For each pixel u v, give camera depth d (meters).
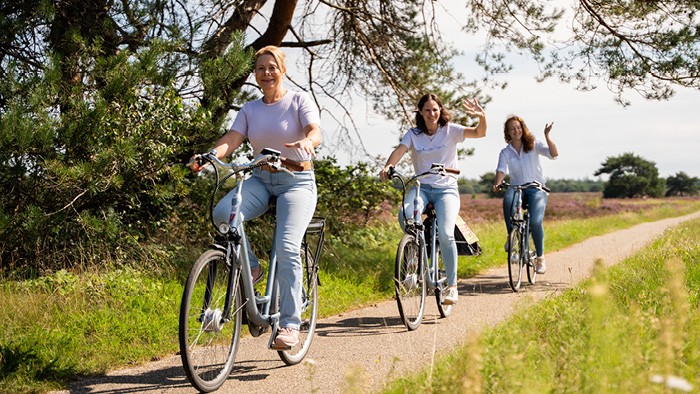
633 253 10.54
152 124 7.99
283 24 11.44
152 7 8.99
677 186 126.38
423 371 3.83
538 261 9.03
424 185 6.51
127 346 5.29
